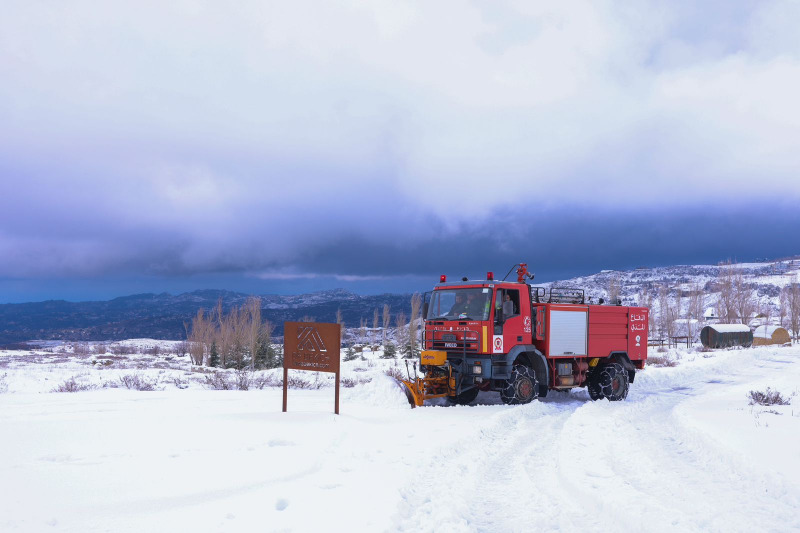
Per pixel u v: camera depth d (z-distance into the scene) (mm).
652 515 5281
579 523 5277
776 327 57625
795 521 5148
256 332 40000
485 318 13422
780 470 6750
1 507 5160
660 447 8859
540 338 14617
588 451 8469
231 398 13711
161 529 4660
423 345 14633
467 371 13609
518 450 8695
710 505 5668
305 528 4715
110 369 30500
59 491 5711
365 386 14180
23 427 9047
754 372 25312
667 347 53000
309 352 11164
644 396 17016
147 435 8625
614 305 17406
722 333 50062
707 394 17031
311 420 10023
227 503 5406
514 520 5387
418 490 6102
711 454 8062
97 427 9156
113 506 5262
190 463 6992
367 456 7609
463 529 4918
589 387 16141
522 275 15117
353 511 5184
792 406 12898
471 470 7164
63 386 18656
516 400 13484
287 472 6602
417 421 10625
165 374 26219
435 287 14594
